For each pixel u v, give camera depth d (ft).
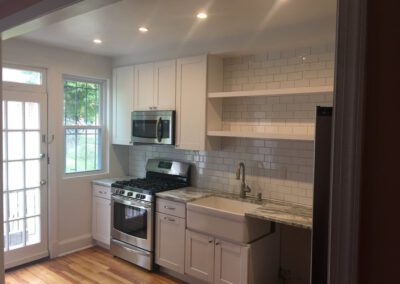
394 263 2.93
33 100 12.66
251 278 9.77
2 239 8.53
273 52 11.19
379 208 2.99
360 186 3.04
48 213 13.38
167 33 10.91
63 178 13.83
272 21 9.51
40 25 7.34
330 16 9.03
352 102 3.05
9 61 11.85
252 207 11.02
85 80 14.69
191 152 13.69
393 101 2.90
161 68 13.12
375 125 2.98
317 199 5.25
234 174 12.35
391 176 2.93
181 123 12.52
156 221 12.17
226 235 10.02
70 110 14.28
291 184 10.98
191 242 11.07
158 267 12.53
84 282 11.54
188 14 9.01
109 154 15.51
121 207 13.33
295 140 10.53
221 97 11.91
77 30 10.74
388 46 2.90
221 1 8.06
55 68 13.21
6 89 11.88
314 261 5.33
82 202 14.57
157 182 13.79
